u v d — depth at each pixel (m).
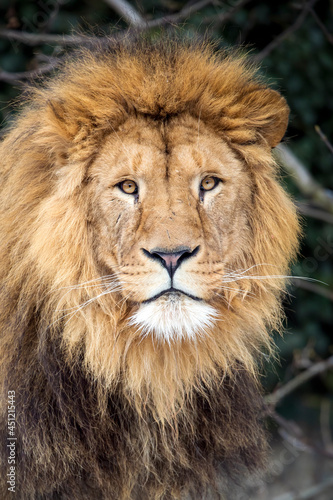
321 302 10.25
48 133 4.44
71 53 5.37
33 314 4.46
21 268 4.39
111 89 4.48
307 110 9.92
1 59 9.05
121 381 4.48
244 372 4.89
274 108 4.78
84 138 4.43
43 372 4.41
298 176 8.41
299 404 10.69
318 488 7.67
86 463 4.40
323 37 9.77
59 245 4.34
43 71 6.02
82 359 4.49
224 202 4.47
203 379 4.52
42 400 4.40
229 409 4.70
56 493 4.47
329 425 10.02
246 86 4.77
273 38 9.66
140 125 4.41
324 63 9.82
